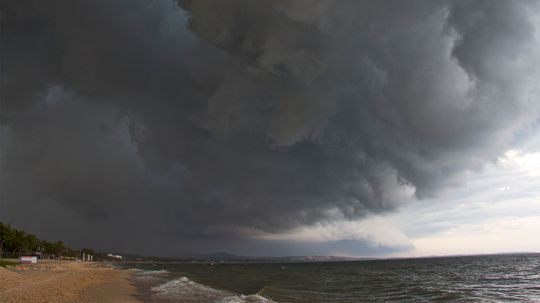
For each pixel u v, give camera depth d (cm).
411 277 7800
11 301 2772
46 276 5697
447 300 3719
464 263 16050
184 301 3297
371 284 6050
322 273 10944
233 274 10469
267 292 4528
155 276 7869
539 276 7206
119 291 3991
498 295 4122
